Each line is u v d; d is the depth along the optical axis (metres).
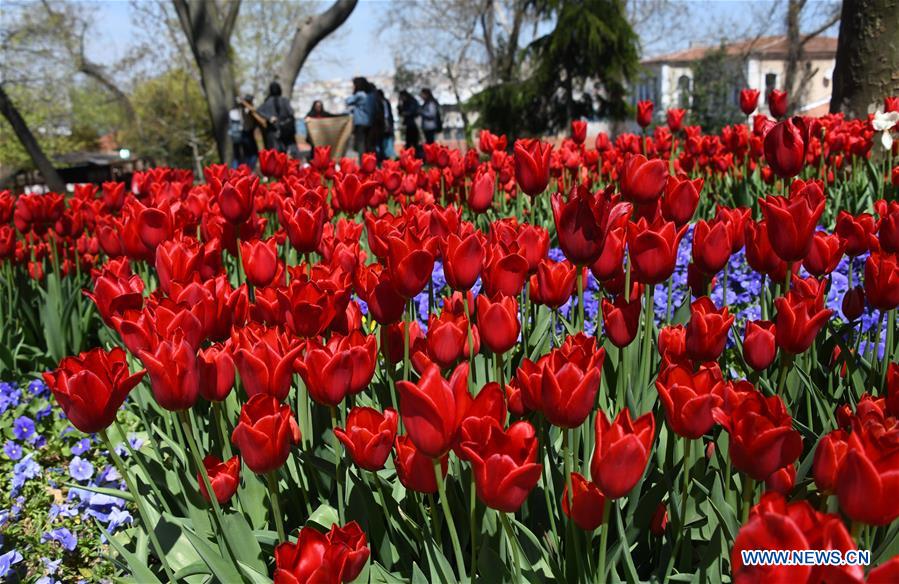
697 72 32.78
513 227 2.66
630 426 1.51
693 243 2.27
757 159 6.32
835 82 7.29
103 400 1.72
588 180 6.29
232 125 17.56
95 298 2.28
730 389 1.63
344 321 2.31
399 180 5.23
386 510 2.04
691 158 6.59
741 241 2.61
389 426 1.73
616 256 2.17
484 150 6.02
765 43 49.50
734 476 2.03
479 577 1.81
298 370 1.92
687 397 1.64
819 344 2.76
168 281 2.45
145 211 2.88
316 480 2.32
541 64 31.55
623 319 2.12
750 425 1.49
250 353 1.84
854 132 6.12
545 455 1.99
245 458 1.75
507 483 1.46
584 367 1.68
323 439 2.45
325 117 16.23
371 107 17.05
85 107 53.03
